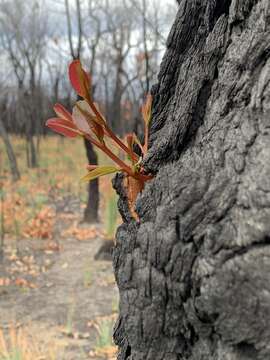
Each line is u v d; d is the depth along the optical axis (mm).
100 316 1910
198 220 280
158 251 308
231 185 268
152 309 319
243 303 246
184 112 329
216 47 322
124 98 8750
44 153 8016
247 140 267
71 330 1753
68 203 4227
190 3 384
